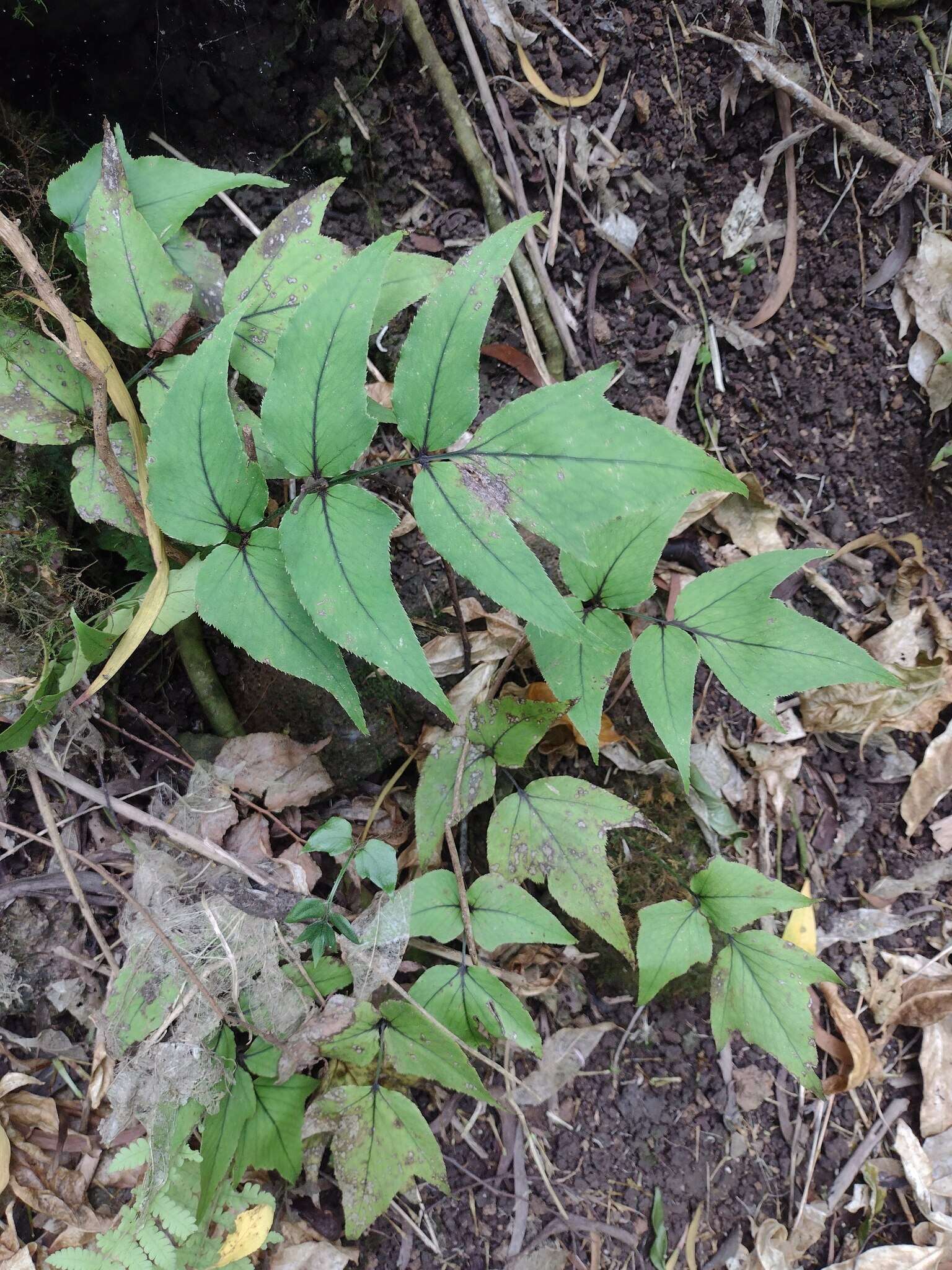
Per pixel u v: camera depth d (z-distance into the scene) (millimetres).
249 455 657
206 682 762
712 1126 799
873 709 815
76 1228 708
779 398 825
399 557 791
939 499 827
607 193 804
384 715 775
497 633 770
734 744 823
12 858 727
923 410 819
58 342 655
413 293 688
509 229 591
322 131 779
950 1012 804
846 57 795
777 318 820
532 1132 785
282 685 769
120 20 715
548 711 717
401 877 771
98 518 674
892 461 826
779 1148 800
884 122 800
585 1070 797
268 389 598
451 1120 778
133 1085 672
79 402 676
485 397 806
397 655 585
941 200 805
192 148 776
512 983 774
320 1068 735
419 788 730
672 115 796
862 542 823
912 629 818
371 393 779
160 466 618
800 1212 789
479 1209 772
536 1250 769
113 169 652
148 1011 681
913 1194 795
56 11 701
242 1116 694
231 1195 704
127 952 699
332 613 592
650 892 797
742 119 796
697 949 724
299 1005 693
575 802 723
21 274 703
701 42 786
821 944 822
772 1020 720
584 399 586
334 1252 743
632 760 804
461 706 767
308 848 692
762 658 695
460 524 592
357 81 770
